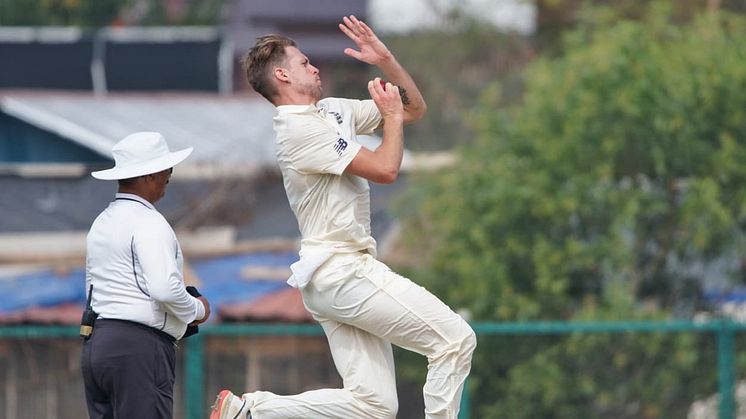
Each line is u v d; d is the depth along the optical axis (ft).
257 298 151.23
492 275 147.13
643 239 151.94
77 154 197.06
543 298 147.64
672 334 137.08
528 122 154.30
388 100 64.90
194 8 330.95
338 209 64.69
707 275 152.46
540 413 139.64
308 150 63.93
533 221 150.30
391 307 64.59
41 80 236.02
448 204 153.79
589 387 136.87
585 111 148.46
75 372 135.44
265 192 174.19
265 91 65.87
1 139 197.98
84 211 171.42
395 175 63.67
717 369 134.92
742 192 146.72
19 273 159.94
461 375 65.57
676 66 151.33
